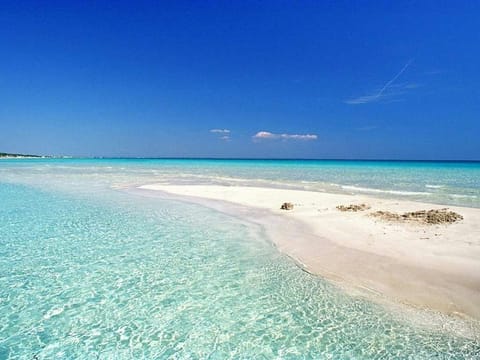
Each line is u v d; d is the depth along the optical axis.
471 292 7.37
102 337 6.20
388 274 8.48
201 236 12.48
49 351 5.80
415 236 11.56
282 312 6.98
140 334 6.29
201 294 7.80
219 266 9.46
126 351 5.79
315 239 11.68
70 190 26.08
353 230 12.58
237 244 11.45
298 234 12.42
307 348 5.80
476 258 9.23
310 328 6.39
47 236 12.52
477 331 6.12
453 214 14.21
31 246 11.30
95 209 17.80
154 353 5.73
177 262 9.80
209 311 7.06
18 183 31.80
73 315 6.95
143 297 7.69
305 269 9.11
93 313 7.03
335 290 7.85
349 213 15.62
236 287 8.14
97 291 7.99
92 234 12.78
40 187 28.25
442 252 9.80
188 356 5.64
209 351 5.78
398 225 13.12
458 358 5.45
